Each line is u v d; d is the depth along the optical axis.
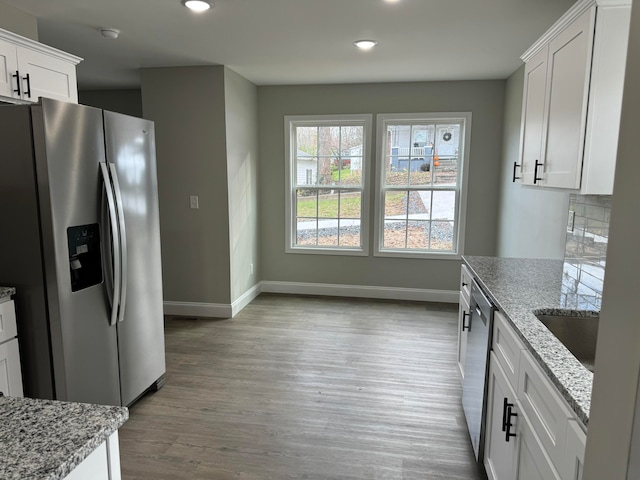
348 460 2.18
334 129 4.86
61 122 2.01
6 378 2.01
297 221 5.09
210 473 2.08
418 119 4.60
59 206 2.02
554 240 2.88
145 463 2.15
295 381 3.00
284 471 2.10
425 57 3.59
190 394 2.83
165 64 3.89
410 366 3.24
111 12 2.63
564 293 1.97
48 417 0.94
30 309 2.07
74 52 3.50
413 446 2.30
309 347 3.58
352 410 2.64
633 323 0.66
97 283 2.29
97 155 2.24
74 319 2.13
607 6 1.64
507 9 2.55
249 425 2.48
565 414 1.07
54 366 2.09
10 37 2.25
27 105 1.93
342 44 3.26
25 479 0.73
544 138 2.22
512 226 3.95
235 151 4.26
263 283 5.20
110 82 4.65
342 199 4.95
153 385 2.86
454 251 4.80
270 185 4.98
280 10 2.58
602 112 1.71
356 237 4.99
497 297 1.90
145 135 2.64
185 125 4.06
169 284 4.36
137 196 2.57
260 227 5.08
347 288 5.03
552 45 2.10
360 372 3.14
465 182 4.59
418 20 2.74
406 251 4.84
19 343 2.10
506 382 1.64
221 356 3.41
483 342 2.00
